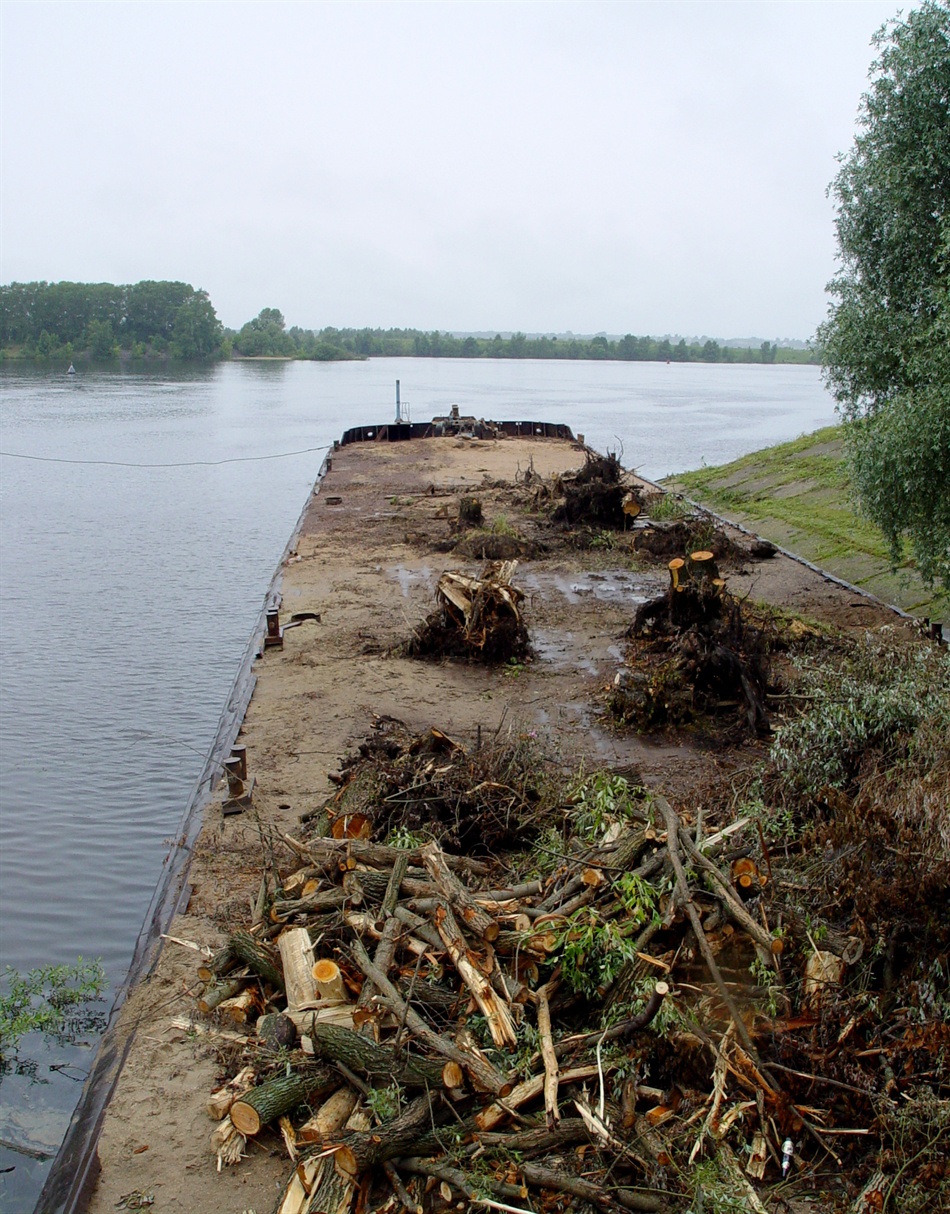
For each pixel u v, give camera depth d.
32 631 20.12
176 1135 5.82
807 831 7.96
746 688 11.73
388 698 12.84
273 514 34.12
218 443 53.34
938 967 6.12
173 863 8.94
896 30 14.07
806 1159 5.48
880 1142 5.44
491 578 14.58
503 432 45.28
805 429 61.75
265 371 133.62
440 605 14.82
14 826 12.01
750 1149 5.41
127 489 38.88
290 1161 5.61
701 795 9.48
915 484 13.83
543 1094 5.57
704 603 13.55
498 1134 5.37
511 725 11.84
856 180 14.67
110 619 21.09
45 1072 7.90
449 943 6.16
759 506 27.78
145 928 8.02
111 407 72.94
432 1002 6.02
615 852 7.00
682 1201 4.98
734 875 6.77
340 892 6.90
